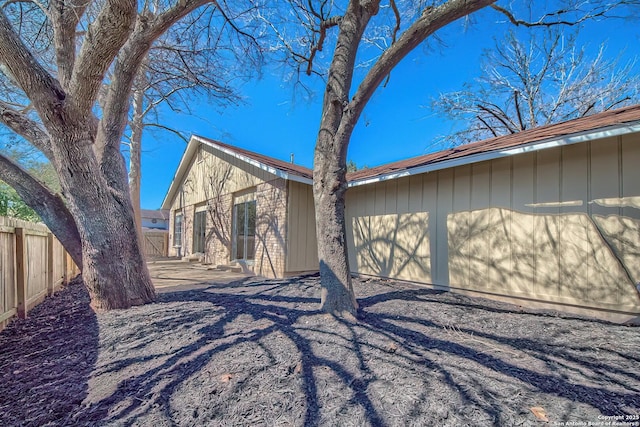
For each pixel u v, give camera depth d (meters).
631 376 2.39
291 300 4.96
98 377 2.56
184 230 14.42
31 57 3.53
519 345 3.04
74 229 4.68
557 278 4.41
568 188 4.38
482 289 5.24
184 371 2.57
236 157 10.06
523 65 13.41
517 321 3.81
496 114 14.02
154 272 9.40
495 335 3.32
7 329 3.85
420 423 1.88
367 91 4.04
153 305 4.59
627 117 3.99
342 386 2.29
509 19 6.03
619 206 3.95
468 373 2.44
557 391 2.18
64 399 2.26
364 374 2.45
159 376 2.52
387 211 7.10
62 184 4.18
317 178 4.49
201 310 4.31
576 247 4.27
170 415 2.02
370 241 7.52
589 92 12.47
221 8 5.81
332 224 4.23
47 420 2.02
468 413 1.95
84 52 3.57
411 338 3.20
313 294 5.50
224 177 10.85
